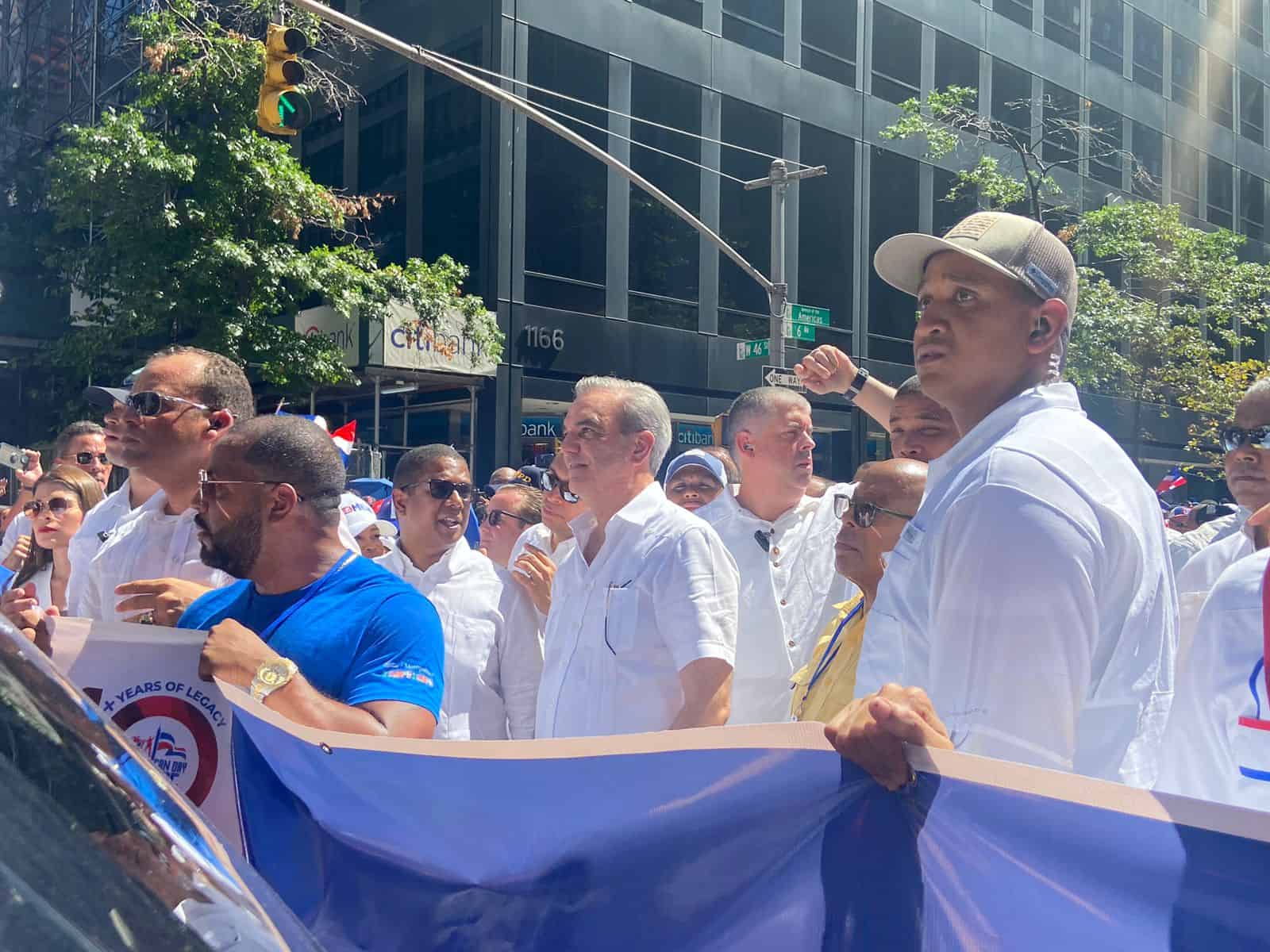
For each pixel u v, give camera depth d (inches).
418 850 73.7
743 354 557.3
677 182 759.1
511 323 687.7
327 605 95.2
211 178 585.0
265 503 96.0
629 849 65.9
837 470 857.5
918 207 893.8
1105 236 790.5
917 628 75.7
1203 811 51.2
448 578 154.6
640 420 120.7
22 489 229.5
